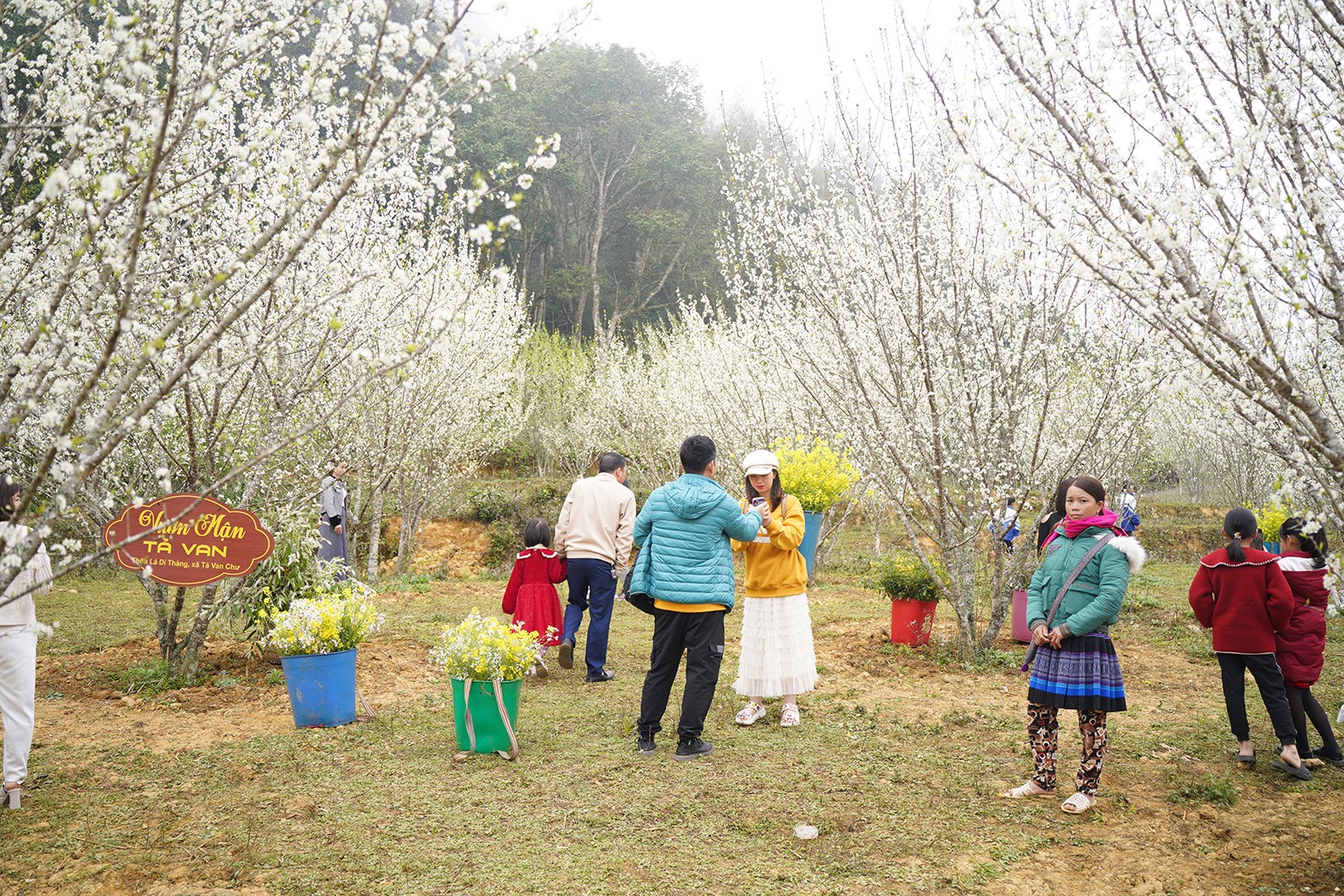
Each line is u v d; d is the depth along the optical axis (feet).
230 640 25.53
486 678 15.76
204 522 16.40
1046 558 13.87
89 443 8.29
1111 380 23.50
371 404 33.22
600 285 127.95
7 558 8.23
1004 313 23.70
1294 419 9.69
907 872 11.43
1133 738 17.24
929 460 23.76
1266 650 15.35
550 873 11.32
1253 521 15.71
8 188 11.79
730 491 40.57
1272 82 9.96
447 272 29.63
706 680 15.78
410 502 44.86
